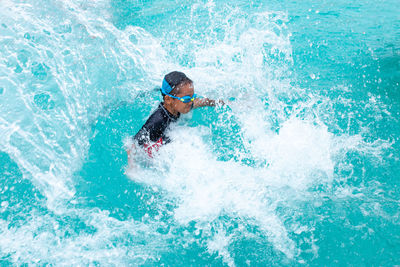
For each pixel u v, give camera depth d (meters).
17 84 3.45
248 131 2.91
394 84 3.38
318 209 2.23
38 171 2.68
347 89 3.37
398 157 2.53
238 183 2.46
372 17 4.99
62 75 3.67
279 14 5.30
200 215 2.28
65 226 2.24
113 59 4.11
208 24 5.15
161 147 2.69
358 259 1.90
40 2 5.06
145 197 2.44
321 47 4.21
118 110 3.33
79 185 2.57
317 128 2.82
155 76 3.83
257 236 2.11
